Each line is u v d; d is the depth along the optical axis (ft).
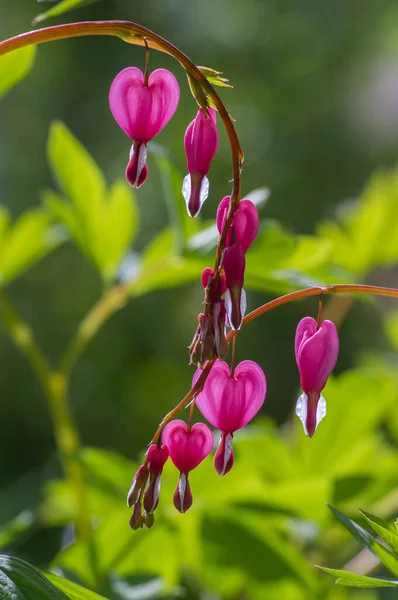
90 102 14.83
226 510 3.44
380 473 3.41
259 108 15.98
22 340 3.80
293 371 13.42
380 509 3.68
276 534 3.68
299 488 3.40
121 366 13.24
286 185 15.17
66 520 4.20
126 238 4.05
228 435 2.73
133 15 15.35
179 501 2.72
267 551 3.44
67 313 13.48
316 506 3.42
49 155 3.95
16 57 3.15
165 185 3.67
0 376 12.99
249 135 15.53
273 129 15.74
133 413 12.87
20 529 3.84
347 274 3.84
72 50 14.74
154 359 13.38
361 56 16.57
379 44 16.84
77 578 3.31
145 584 3.33
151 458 2.72
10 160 14.52
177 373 13.21
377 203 4.70
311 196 15.21
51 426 13.09
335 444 3.87
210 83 2.75
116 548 3.38
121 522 3.37
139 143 2.72
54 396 3.80
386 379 3.97
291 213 15.05
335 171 15.56
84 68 14.80
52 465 10.27
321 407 2.73
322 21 16.80
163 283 3.86
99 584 3.31
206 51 15.85
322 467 3.87
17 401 12.99
